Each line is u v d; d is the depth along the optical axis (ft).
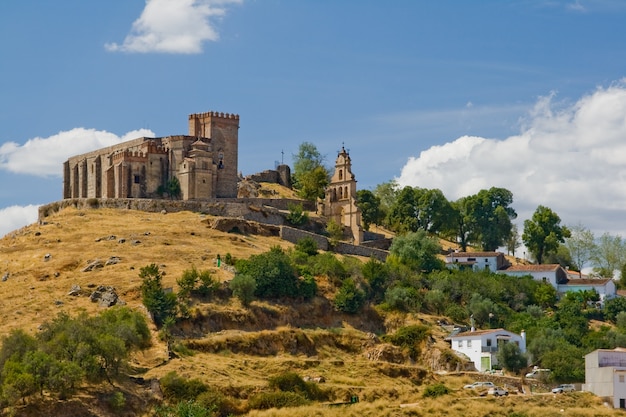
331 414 571.28
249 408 577.84
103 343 573.33
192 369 609.01
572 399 634.43
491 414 591.78
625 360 654.94
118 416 548.72
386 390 624.18
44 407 535.60
